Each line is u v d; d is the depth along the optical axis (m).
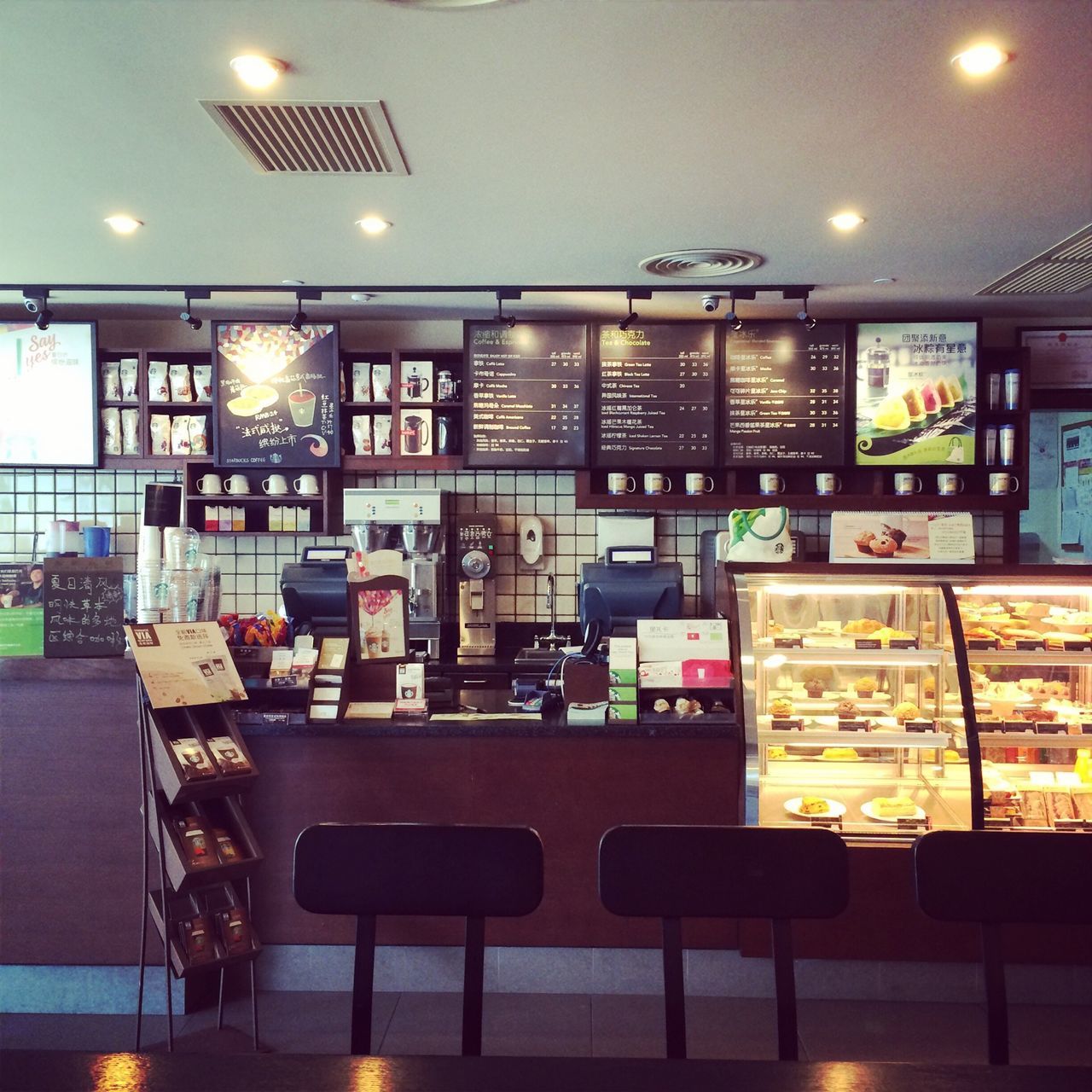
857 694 3.35
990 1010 1.59
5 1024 2.99
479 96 2.48
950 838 1.63
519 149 2.83
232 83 2.41
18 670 3.01
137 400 5.09
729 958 3.16
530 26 2.13
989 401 5.05
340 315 5.18
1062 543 5.79
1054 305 4.88
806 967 3.16
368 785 3.15
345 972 3.18
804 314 4.50
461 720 3.18
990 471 5.12
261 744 3.16
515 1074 1.32
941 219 3.47
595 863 3.15
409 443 5.08
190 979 3.06
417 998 3.13
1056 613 3.26
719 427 4.96
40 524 5.41
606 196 3.22
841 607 3.34
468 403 4.98
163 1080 1.30
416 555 4.98
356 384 5.12
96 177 3.06
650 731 3.11
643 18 2.09
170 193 3.20
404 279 4.35
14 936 3.07
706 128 2.68
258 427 4.98
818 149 2.83
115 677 3.01
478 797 3.16
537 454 4.98
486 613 5.17
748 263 4.05
